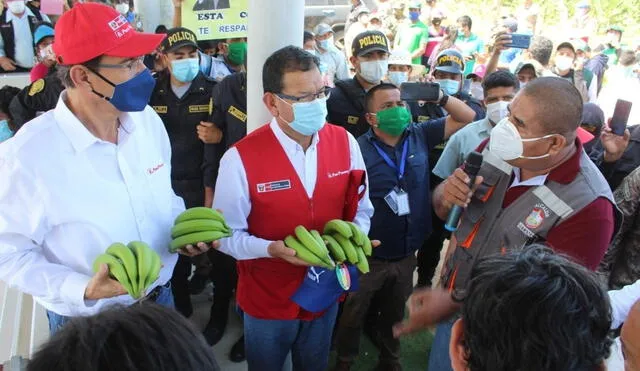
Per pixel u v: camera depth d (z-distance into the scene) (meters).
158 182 1.77
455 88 3.76
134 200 1.65
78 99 1.54
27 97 3.26
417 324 1.70
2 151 1.43
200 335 0.88
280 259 1.96
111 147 1.58
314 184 1.95
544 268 0.95
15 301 2.84
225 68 4.37
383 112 2.49
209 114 3.15
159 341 0.78
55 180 1.48
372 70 3.27
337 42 9.70
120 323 0.79
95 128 1.57
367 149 2.61
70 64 1.46
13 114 3.34
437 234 3.55
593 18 11.12
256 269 2.02
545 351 0.85
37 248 1.56
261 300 2.03
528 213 1.73
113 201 1.59
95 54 1.43
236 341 3.15
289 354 2.50
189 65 3.04
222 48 4.81
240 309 2.32
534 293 0.88
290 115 1.83
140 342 0.76
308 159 1.94
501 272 0.95
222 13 3.44
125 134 1.65
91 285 1.42
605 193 1.66
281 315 2.01
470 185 1.82
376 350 3.18
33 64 6.42
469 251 1.89
